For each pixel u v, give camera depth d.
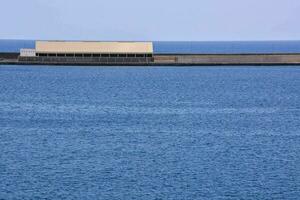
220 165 151.50
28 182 134.75
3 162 152.25
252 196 127.31
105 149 169.25
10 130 197.50
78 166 149.12
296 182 136.88
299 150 170.12
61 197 125.38
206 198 125.94
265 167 149.88
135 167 148.88
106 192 129.00
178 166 150.25
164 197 126.38
